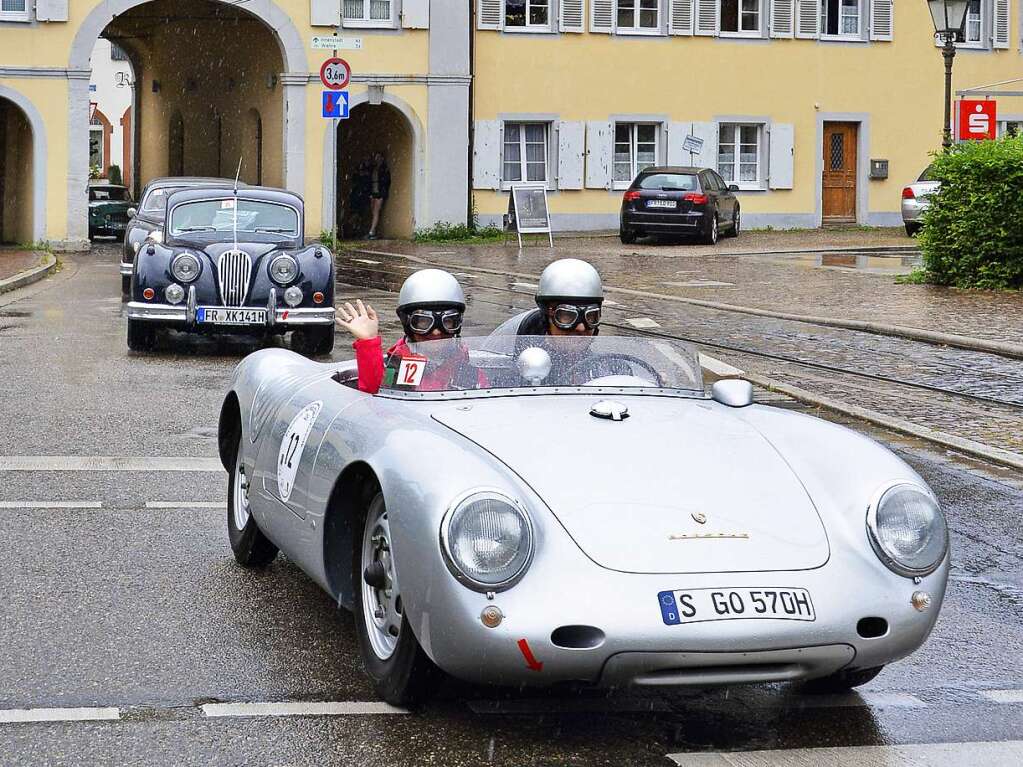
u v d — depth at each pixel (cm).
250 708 470
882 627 439
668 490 457
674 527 441
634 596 418
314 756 430
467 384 543
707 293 1984
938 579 452
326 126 3322
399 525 443
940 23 2361
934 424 1048
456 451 456
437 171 3422
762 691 503
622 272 2348
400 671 461
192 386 1207
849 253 2816
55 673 501
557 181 3547
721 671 426
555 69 3512
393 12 3341
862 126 3775
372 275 2375
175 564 655
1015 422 1055
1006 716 480
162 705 471
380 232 3612
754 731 462
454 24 3388
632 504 448
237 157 3728
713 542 437
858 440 497
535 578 421
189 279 1414
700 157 3641
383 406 527
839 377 1275
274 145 3409
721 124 3675
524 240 3328
